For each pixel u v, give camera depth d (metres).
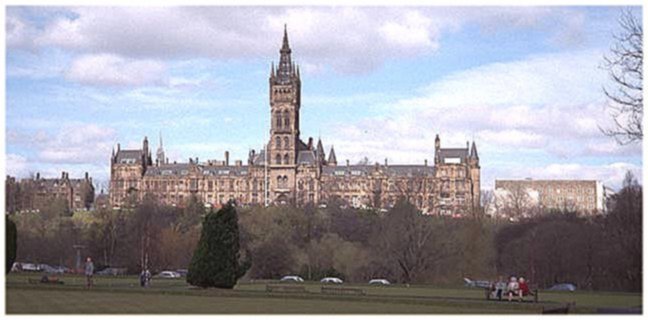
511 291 72.50
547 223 145.12
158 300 70.94
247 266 91.06
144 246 171.38
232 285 88.12
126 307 62.91
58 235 191.25
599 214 170.62
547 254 133.50
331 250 163.50
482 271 153.50
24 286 81.44
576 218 158.75
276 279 151.00
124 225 186.38
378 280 149.12
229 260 87.75
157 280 113.94
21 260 183.12
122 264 176.75
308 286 102.88
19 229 191.25
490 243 157.75
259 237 168.75
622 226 111.00
